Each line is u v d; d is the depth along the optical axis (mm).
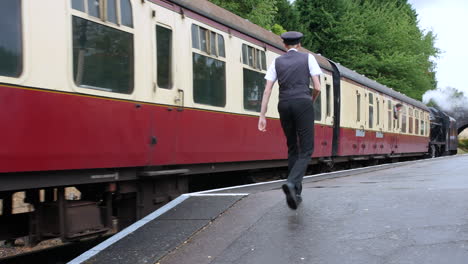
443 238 3926
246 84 9297
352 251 3762
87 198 6340
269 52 10328
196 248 4105
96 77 5742
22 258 6422
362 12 33344
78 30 5496
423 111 27078
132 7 6391
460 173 9695
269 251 3895
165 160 6922
